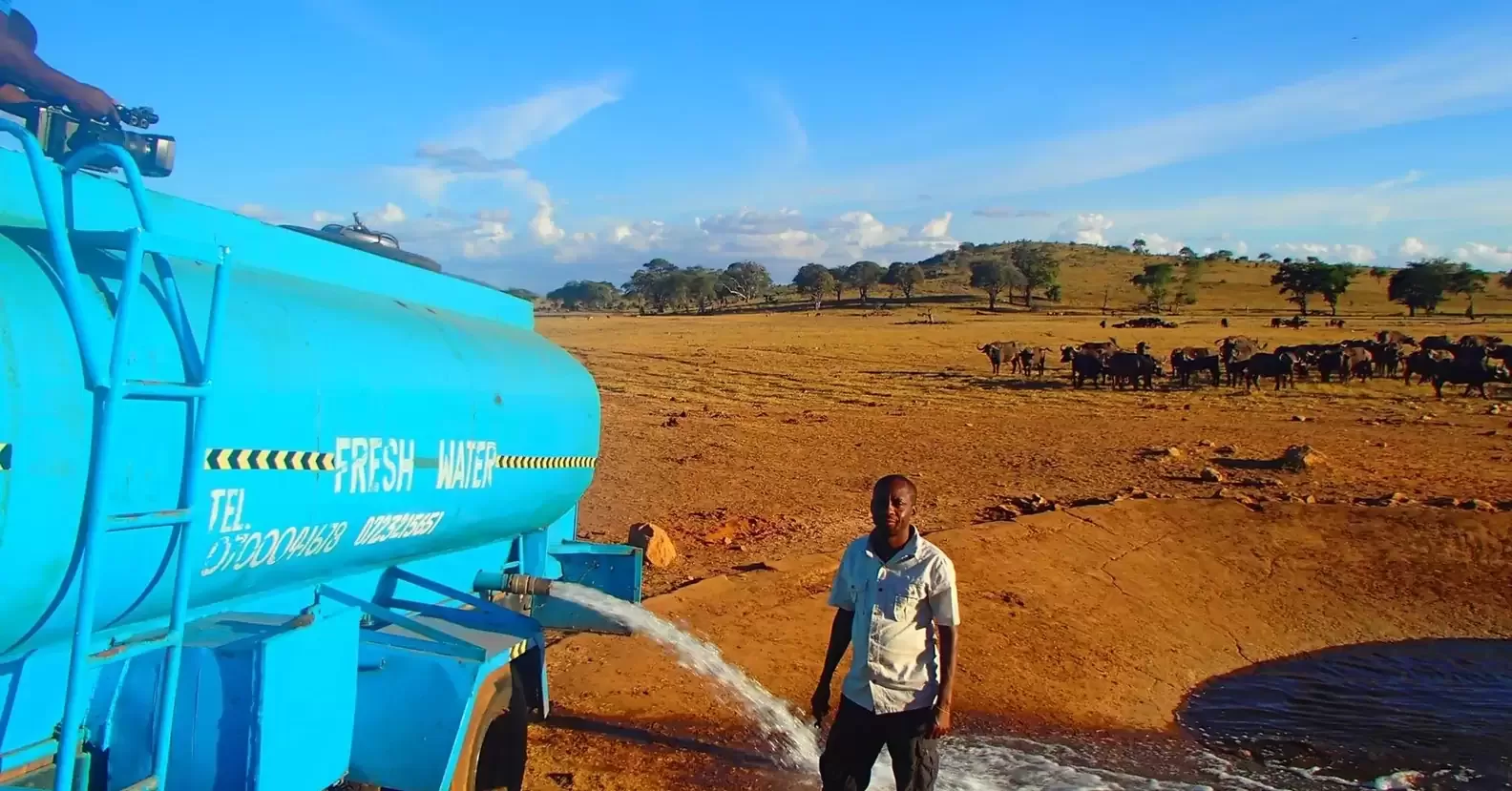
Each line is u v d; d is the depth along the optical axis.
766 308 120.12
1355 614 11.27
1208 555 12.73
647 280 145.88
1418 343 43.50
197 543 3.38
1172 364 36.22
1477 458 19.06
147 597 3.31
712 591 9.92
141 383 3.01
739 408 26.94
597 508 14.09
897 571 4.67
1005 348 38.62
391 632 4.59
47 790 3.17
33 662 3.20
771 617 9.46
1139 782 6.70
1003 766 6.80
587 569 7.30
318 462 3.90
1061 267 168.88
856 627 4.73
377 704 4.31
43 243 3.16
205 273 3.76
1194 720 8.20
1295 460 17.81
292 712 3.73
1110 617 10.54
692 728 6.98
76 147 3.99
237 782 3.52
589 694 7.43
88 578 2.87
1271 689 9.06
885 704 4.62
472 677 4.31
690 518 13.52
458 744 4.24
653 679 7.79
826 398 30.22
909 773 4.65
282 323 3.92
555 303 165.75
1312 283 104.25
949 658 4.63
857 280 130.38
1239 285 139.62
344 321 4.38
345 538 4.25
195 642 3.54
